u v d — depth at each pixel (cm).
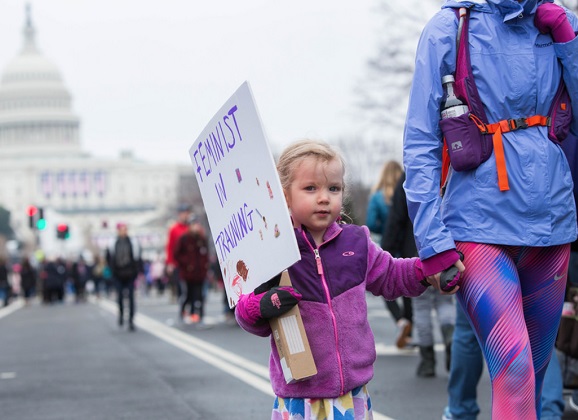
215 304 3216
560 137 480
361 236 452
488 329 468
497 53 478
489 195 471
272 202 417
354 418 439
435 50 484
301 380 434
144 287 5494
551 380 654
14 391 1077
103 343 1697
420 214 465
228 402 934
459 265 455
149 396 997
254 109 417
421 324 1027
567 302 659
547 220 471
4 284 4844
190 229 1912
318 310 436
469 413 722
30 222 4397
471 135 474
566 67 480
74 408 934
